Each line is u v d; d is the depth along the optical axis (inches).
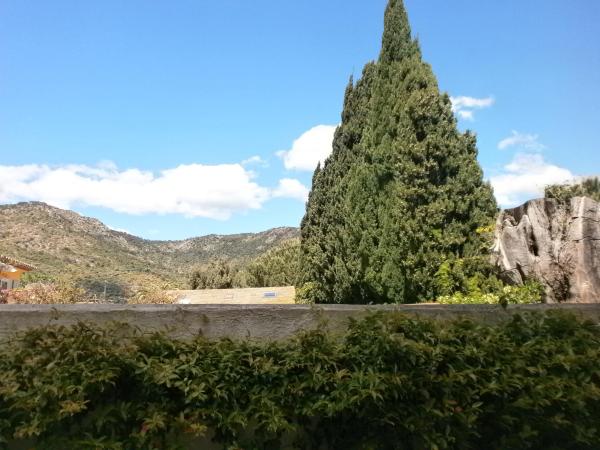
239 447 109.4
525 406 115.1
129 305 128.3
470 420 111.2
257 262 991.6
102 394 108.3
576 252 225.5
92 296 504.7
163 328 125.5
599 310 147.8
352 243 370.6
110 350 107.3
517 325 130.6
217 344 116.0
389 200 323.3
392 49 365.4
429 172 296.5
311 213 530.6
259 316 129.4
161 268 1948.8
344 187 429.1
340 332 126.6
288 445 117.7
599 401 122.3
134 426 107.0
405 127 310.7
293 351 116.4
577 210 230.2
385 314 120.9
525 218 248.1
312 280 487.8
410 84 333.1
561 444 123.6
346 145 482.0
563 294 229.9
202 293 674.8
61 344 107.0
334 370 114.3
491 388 114.3
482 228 283.6
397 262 302.7
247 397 112.8
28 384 103.4
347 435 115.7
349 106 504.4
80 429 106.0
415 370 113.3
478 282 269.3
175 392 110.4
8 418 105.4
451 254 285.7
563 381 118.3
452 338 118.9
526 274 241.8
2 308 122.1
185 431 105.9
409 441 116.2
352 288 373.7
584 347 127.1
